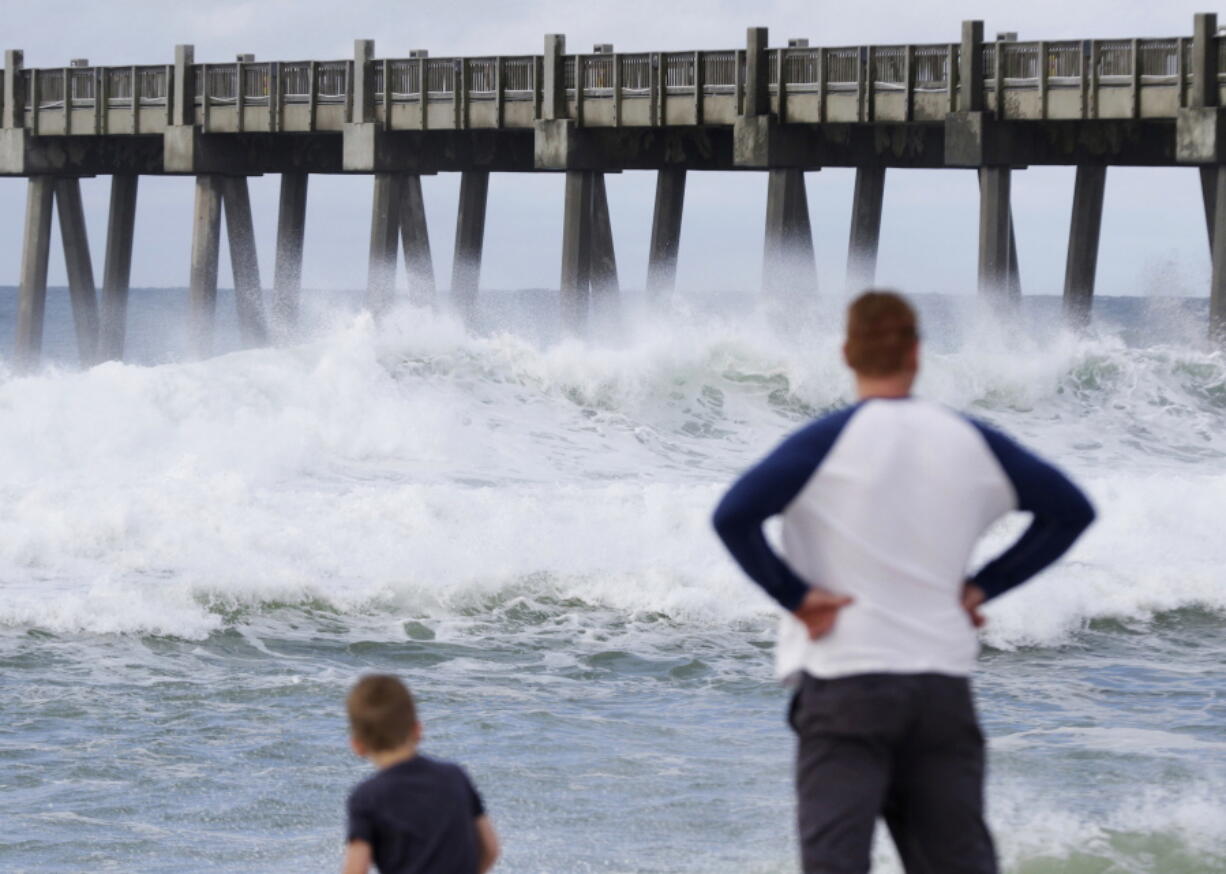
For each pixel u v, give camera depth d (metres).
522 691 40.78
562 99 119.94
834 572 14.30
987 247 109.12
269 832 29.45
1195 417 99.88
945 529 14.25
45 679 40.31
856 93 110.19
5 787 31.80
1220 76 100.62
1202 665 45.22
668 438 89.75
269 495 58.28
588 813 30.12
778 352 97.31
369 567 51.28
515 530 55.59
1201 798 30.48
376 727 15.85
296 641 45.25
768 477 14.00
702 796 31.38
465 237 135.00
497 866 26.89
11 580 48.38
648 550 54.41
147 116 136.62
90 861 27.66
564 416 90.44
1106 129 113.50
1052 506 14.39
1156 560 55.69
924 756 14.45
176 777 32.72
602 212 131.62
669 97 116.38
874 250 121.38
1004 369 101.75
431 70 124.69
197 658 43.19
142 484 58.47
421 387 88.62
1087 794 30.77
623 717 38.22
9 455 69.06
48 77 142.62
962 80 107.25
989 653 46.56
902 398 14.56
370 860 15.80
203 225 136.75
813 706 14.43
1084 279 117.81
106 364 78.19
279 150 139.00
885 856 25.34
